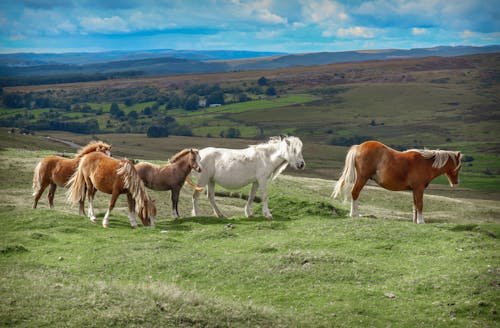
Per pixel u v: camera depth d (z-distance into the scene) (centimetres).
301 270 1295
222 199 3297
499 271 1253
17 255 1432
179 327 907
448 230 1723
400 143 19062
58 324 850
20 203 2372
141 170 1984
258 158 1986
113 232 1744
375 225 1723
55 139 16338
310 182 4769
